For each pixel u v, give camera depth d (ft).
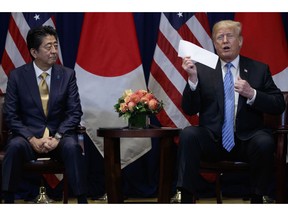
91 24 17.52
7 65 17.44
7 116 14.73
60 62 17.60
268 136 13.71
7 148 13.82
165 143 14.55
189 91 14.24
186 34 17.65
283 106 14.44
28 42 14.98
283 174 13.99
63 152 13.92
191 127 13.79
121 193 14.88
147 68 17.83
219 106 14.30
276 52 17.48
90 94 17.44
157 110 15.06
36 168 14.05
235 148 14.28
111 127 16.53
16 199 17.52
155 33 17.78
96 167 17.78
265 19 17.56
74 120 14.78
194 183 13.39
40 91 15.05
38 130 14.80
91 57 17.49
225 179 17.70
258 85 14.53
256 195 13.66
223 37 14.48
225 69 14.74
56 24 17.70
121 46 17.49
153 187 17.69
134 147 17.65
